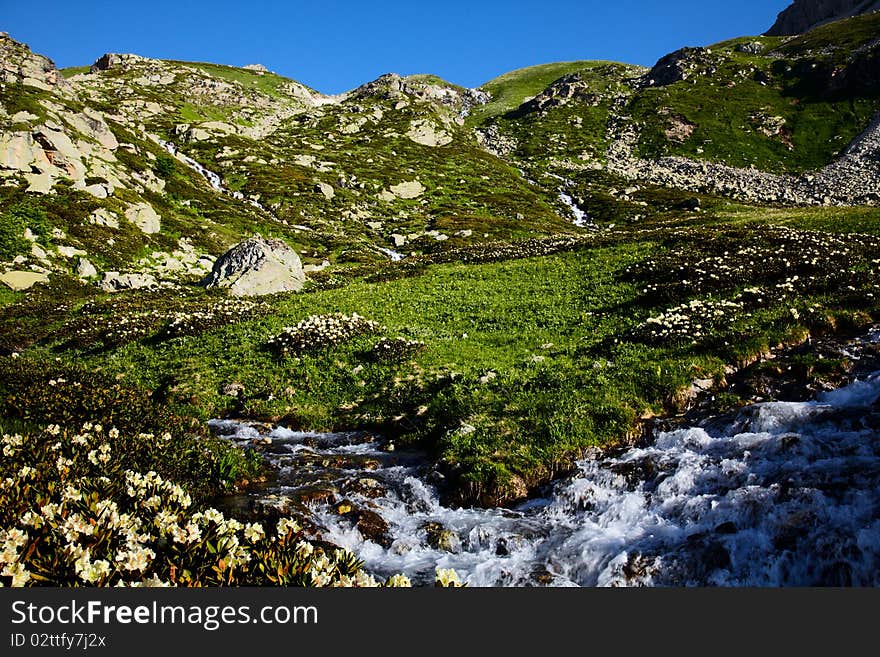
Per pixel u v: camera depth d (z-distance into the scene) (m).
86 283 41.00
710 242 32.28
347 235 73.56
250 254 40.06
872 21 164.50
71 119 63.59
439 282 33.50
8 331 28.62
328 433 14.58
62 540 5.06
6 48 85.62
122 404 12.52
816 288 19.20
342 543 8.61
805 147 120.88
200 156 106.44
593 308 23.75
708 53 177.50
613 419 12.05
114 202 53.41
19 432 9.88
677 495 9.06
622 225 83.31
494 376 15.71
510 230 78.94
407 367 17.67
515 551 8.38
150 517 6.01
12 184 47.94
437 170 121.69
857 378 12.07
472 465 10.96
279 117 172.50
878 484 7.45
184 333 23.38
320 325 21.11
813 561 6.50
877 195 83.81
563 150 141.62
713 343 15.26
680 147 131.62
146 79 178.00
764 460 9.28
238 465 11.04
